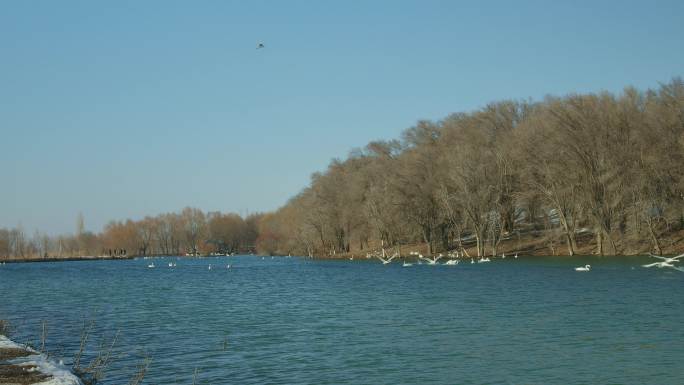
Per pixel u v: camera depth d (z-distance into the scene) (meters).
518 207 109.00
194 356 31.16
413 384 25.70
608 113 93.38
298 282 80.75
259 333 37.88
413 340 34.56
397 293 59.88
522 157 100.50
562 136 93.94
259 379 26.64
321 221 144.50
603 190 93.31
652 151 88.38
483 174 107.25
